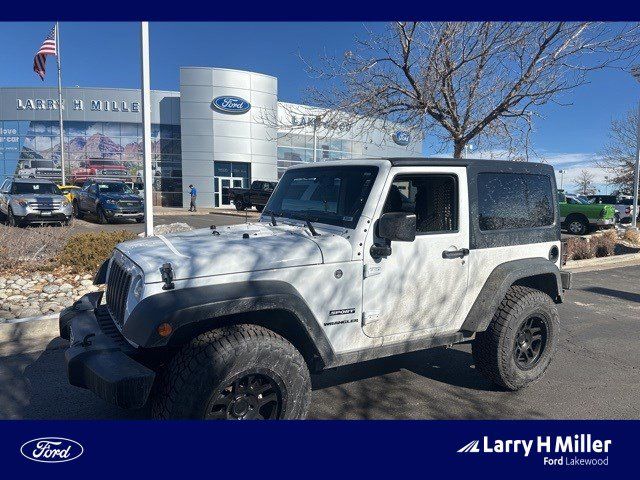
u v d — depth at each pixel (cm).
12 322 545
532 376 427
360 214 338
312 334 309
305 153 3797
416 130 920
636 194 2058
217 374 271
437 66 814
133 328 270
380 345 351
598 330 634
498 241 405
